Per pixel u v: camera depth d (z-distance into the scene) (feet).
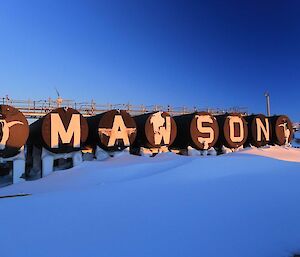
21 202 39.83
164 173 63.52
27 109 102.53
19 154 73.51
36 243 25.64
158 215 32.83
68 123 80.43
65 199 41.24
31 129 88.69
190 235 26.81
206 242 25.25
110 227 29.25
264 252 23.29
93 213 34.01
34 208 36.70
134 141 98.53
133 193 44.52
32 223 30.89
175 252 23.39
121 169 71.00
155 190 46.57
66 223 30.71
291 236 26.43
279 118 132.36
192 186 49.44
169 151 100.07
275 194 42.42
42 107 105.60
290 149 128.16
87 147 93.71
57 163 86.53
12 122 71.77
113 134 88.12
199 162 75.00
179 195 42.52
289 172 64.54
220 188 47.29
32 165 87.61
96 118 90.48
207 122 105.50
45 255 23.31
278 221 30.42
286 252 23.27
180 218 31.63
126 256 22.81
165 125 96.99
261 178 56.70
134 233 27.53
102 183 57.52
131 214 33.37
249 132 123.65
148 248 24.20
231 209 34.86
